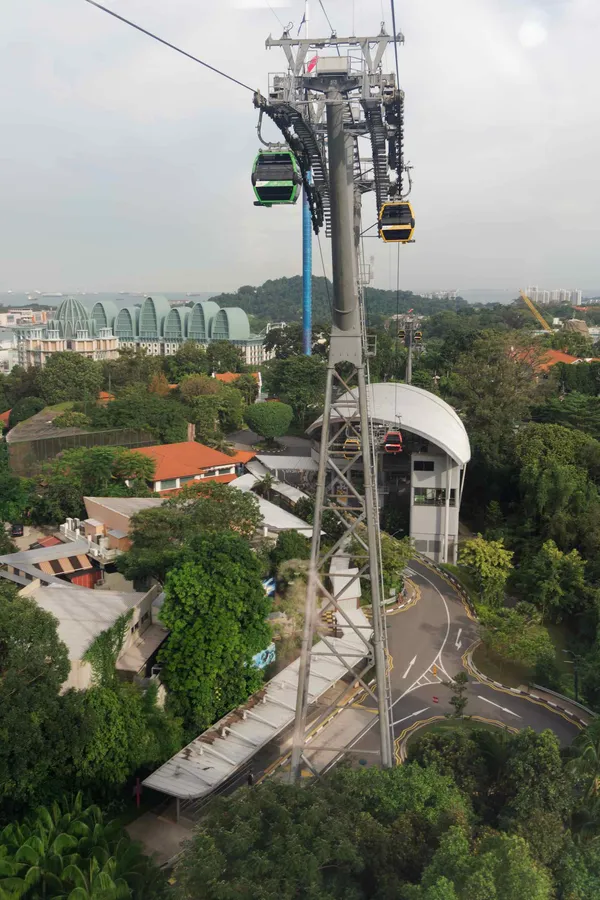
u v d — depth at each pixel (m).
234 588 43.53
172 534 58.28
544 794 28.58
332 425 78.38
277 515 70.12
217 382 129.38
